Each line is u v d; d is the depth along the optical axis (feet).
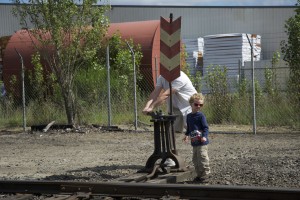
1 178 34.14
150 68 75.97
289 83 62.03
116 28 82.69
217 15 155.74
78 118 65.51
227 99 65.41
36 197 27.32
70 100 64.28
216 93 66.23
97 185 26.76
